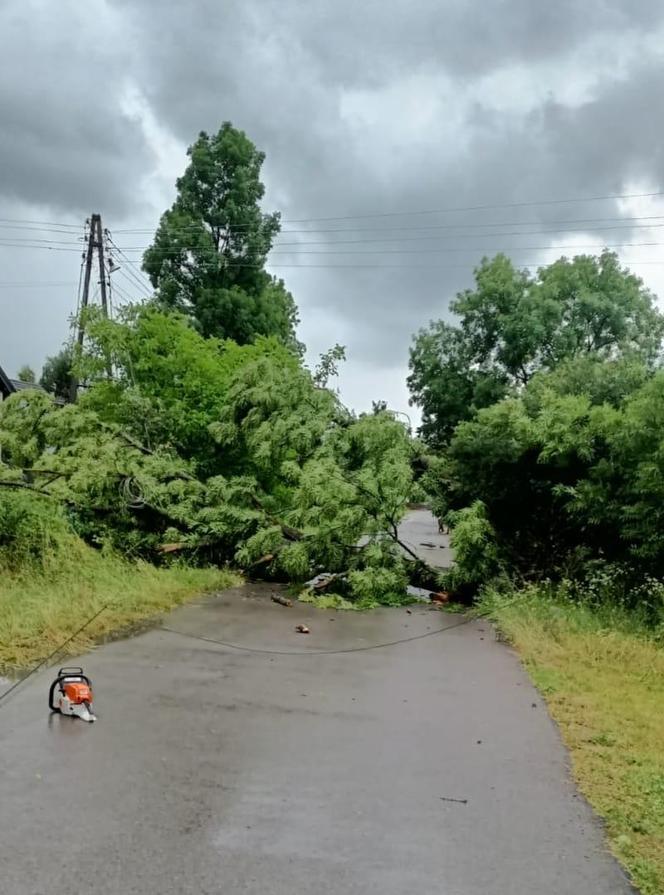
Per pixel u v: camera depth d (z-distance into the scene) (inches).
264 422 506.3
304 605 417.7
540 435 441.7
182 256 1264.8
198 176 1304.1
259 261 1290.6
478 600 430.3
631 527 404.2
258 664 282.8
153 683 249.0
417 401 1401.3
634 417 403.9
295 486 514.9
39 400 529.3
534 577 442.9
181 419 576.1
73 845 143.1
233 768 183.3
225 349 681.0
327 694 249.6
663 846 153.1
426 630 365.7
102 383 617.6
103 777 173.6
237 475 574.6
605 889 136.4
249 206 1304.1
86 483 458.3
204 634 326.6
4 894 126.0
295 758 192.1
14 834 145.9
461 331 1355.8
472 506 450.3
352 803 167.5
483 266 1349.7
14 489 433.4
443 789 177.2
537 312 1288.1
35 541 391.2
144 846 144.0
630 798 175.3
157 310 645.3
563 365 526.9
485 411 484.4
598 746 210.4
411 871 140.1
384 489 457.1
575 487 441.7
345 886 134.0
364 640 336.2
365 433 492.7
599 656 315.3
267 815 159.5
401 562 462.3
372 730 216.2
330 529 443.5
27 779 170.4
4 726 202.8
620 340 1321.4
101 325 610.2
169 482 517.3
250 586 468.4
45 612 311.3
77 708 210.2
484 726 223.6
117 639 305.9
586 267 1333.7
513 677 281.3
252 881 134.1
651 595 386.3
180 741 198.8
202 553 496.1
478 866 142.9
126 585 384.8
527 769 191.0
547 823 161.3
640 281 1360.7
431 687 264.5
